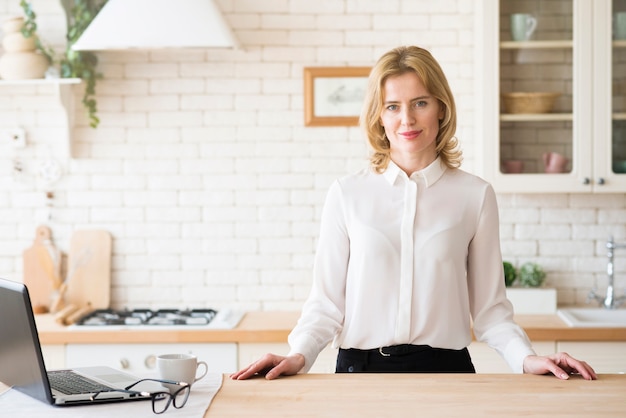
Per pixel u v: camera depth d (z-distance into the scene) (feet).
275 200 14.40
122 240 14.48
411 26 14.23
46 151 14.43
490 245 8.57
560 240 14.43
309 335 8.22
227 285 14.48
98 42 12.64
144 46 12.62
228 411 6.35
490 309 8.55
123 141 14.37
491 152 13.32
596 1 13.14
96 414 6.31
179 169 14.40
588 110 13.20
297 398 6.70
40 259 14.38
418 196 8.46
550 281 14.47
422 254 8.32
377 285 8.34
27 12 13.62
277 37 14.26
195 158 14.39
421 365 8.28
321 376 7.50
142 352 12.80
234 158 14.38
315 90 14.23
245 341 12.71
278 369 7.45
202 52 14.29
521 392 6.82
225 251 14.46
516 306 13.80
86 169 14.42
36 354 6.44
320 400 6.63
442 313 8.30
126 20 12.69
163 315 13.78
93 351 12.81
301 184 14.38
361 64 14.26
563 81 13.28
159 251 14.46
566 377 7.26
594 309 14.02
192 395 6.84
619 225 14.40
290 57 14.28
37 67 13.52
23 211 14.48
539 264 14.43
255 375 7.54
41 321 13.56
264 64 14.29
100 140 14.38
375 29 14.23
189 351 12.79
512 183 13.30
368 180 8.65
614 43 13.17
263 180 14.39
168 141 14.37
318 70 14.19
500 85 13.30
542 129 13.30
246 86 14.32
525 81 13.30
